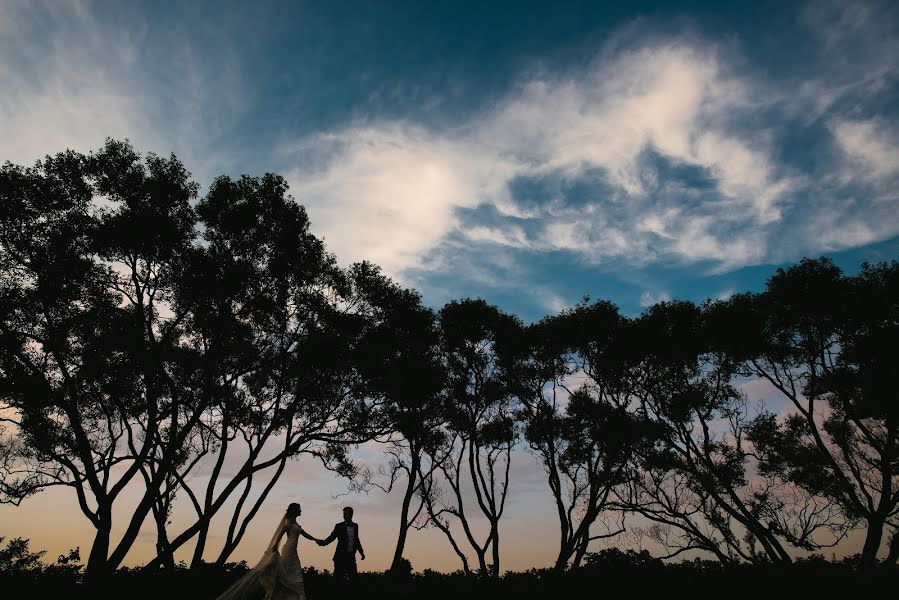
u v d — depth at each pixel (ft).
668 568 54.03
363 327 63.67
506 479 80.02
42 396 47.03
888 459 58.44
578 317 75.20
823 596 43.14
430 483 81.87
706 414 69.46
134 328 51.19
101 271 52.49
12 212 46.83
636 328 71.51
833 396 65.92
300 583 32.89
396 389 63.77
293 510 35.19
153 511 57.00
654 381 72.64
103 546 45.47
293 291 60.49
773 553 59.93
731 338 67.15
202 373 52.06
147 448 50.01
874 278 60.90
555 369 77.51
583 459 72.38
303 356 57.67
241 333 55.47
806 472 65.31
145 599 43.68
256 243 57.93
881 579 44.27
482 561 72.59
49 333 49.60
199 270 53.26
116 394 50.96
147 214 51.47
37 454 51.62
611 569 54.65
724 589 46.42
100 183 51.83
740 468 68.13
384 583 52.13
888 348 57.62
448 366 81.35
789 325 66.03
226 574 53.11
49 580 43.39
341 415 63.26
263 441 57.00
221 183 56.90
